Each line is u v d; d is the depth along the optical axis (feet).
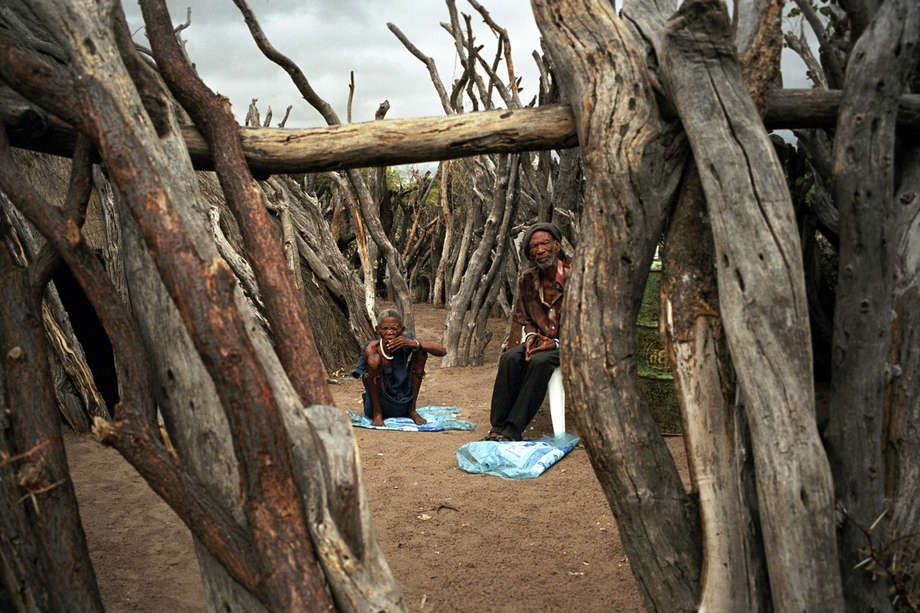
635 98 7.00
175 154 6.98
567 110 7.97
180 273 5.44
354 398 21.79
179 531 11.21
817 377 11.28
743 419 6.54
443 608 9.23
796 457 6.12
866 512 6.91
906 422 7.16
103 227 16.93
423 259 56.54
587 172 7.21
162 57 7.85
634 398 7.00
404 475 14.20
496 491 13.28
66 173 16.30
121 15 7.16
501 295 32.96
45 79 6.24
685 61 6.61
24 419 6.36
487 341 27.73
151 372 6.56
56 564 6.19
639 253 7.04
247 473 5.45
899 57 6.95
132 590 9.36
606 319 7.00
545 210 24.58
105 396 19.10
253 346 5.93
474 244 30.25
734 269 6.34
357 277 28.89
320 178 50.03
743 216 6.30
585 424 7.08
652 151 6.99
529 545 11.01
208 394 6.33
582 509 12.35
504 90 24.03
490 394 21.80
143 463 5.78
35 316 6.70
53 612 6.19
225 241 21.56
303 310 7.23
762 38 6.88
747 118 6.50
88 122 5.89
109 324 6.43
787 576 6.14
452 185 38.52
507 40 23.41
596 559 10.50
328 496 5.63
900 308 7.41
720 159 6.39
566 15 7.39
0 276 6.72
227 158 7.58
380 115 24.99
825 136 10.85
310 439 5.77
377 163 8.24
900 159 8.02
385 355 17.89
